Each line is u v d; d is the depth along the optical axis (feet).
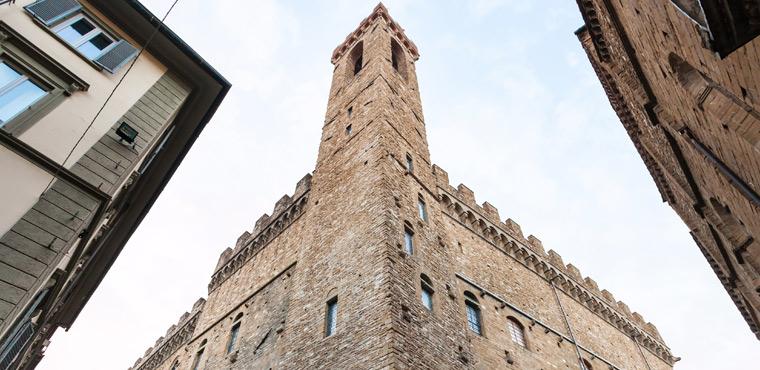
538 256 109.29
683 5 26.76
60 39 42.50
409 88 107.55
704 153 42.19
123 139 44.01
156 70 52.49
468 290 78.28
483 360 67.00
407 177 76.13
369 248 58.54
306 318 59.67
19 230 33.65
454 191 99.60
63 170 37.58
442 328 55.72
